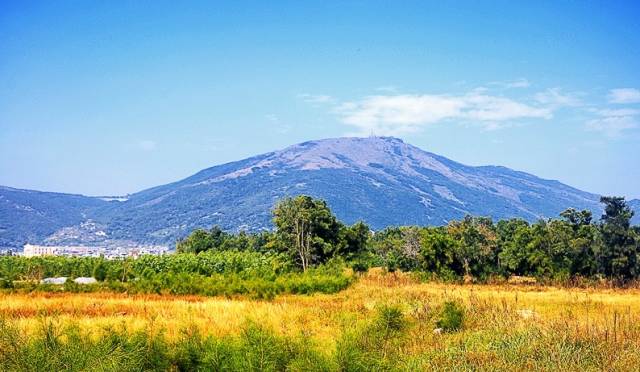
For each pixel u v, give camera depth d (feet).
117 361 35.29
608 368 46.19
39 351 33.19
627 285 192.85
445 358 51.16
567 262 198.18
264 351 39.01
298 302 115.75
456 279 189.57
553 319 73.46
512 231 279.28
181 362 41.60
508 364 48.44
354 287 165.58
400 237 290.35
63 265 215.10
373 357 38.88
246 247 339.98
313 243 237.04
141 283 143.95
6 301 111.55
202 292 139.13
